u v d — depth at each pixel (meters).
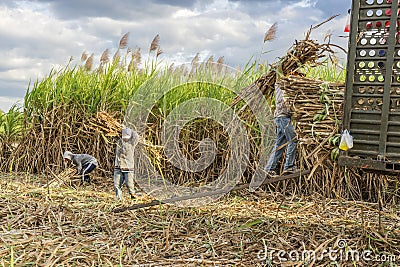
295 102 4.17
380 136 3.44
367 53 3.49
